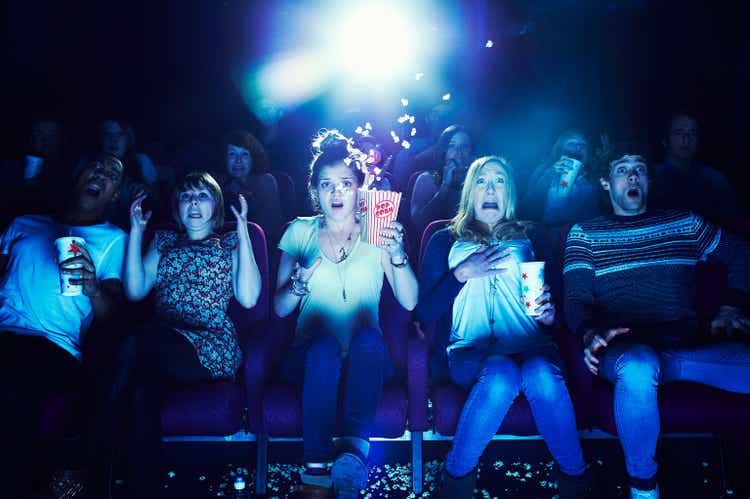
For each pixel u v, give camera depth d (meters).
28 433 2.42
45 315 2.68
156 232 2.85
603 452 2.91
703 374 2.46
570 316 2.71
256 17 6.14
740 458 2.59
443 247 2.79
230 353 2.70
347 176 2.72
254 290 2.77
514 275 2.68
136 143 5.29
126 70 5.92
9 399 2.38
